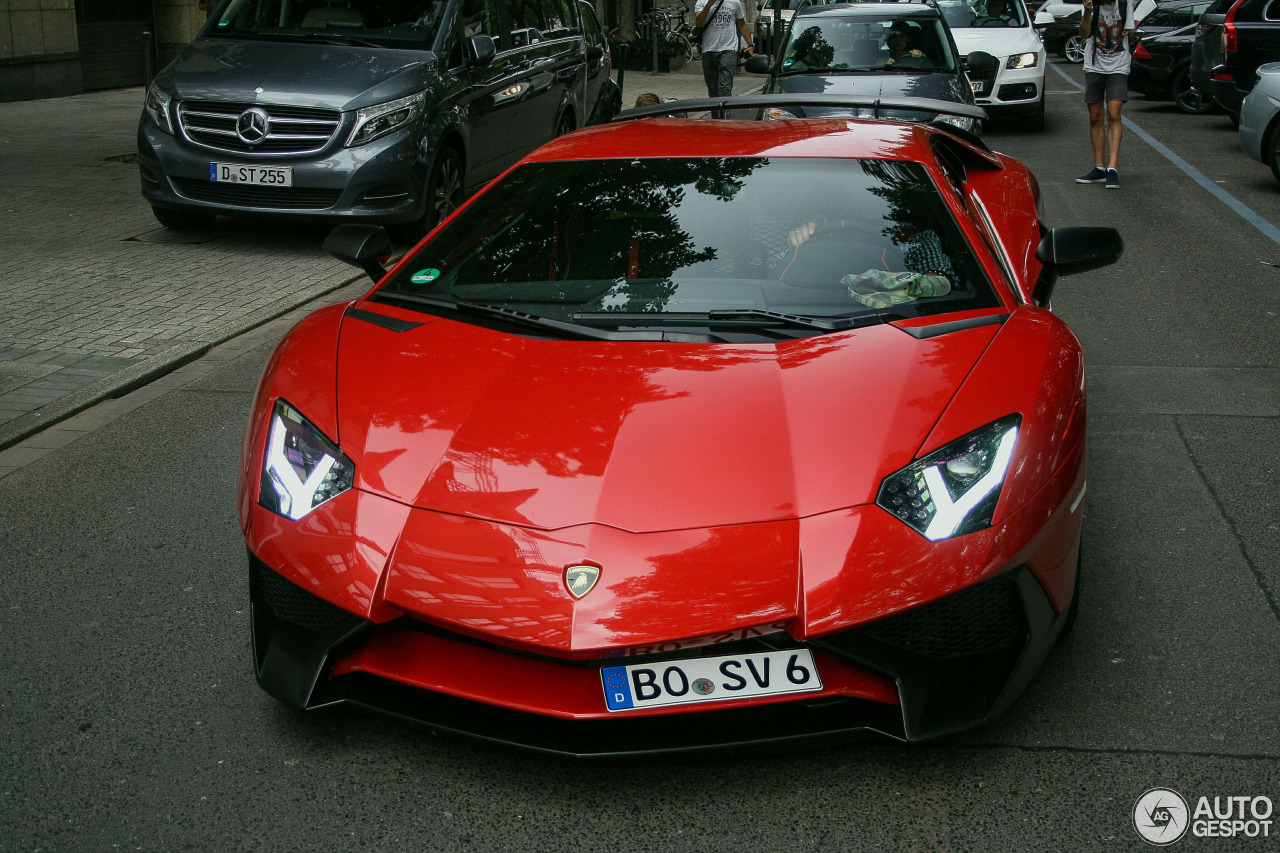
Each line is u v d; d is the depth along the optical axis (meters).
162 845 2.29
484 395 2.73
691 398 2.65
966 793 2.40
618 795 2.43
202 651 3.05
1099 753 2.52
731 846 2.27
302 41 8.28
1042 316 3.09
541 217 3.50
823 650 2.33
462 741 2.64
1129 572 3.36
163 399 5.16
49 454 4.53
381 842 2.30
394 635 2.45
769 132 3.90
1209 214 8.88
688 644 2.23
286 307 6.57
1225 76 12.77
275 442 2.73
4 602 3.33
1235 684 2.77
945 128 4.74
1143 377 5.16
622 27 26.33
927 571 2.30
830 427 2.54
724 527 2.33
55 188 9.85
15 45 15.13
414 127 7.79
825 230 3.31
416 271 3.43
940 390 2.63
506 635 2.24
